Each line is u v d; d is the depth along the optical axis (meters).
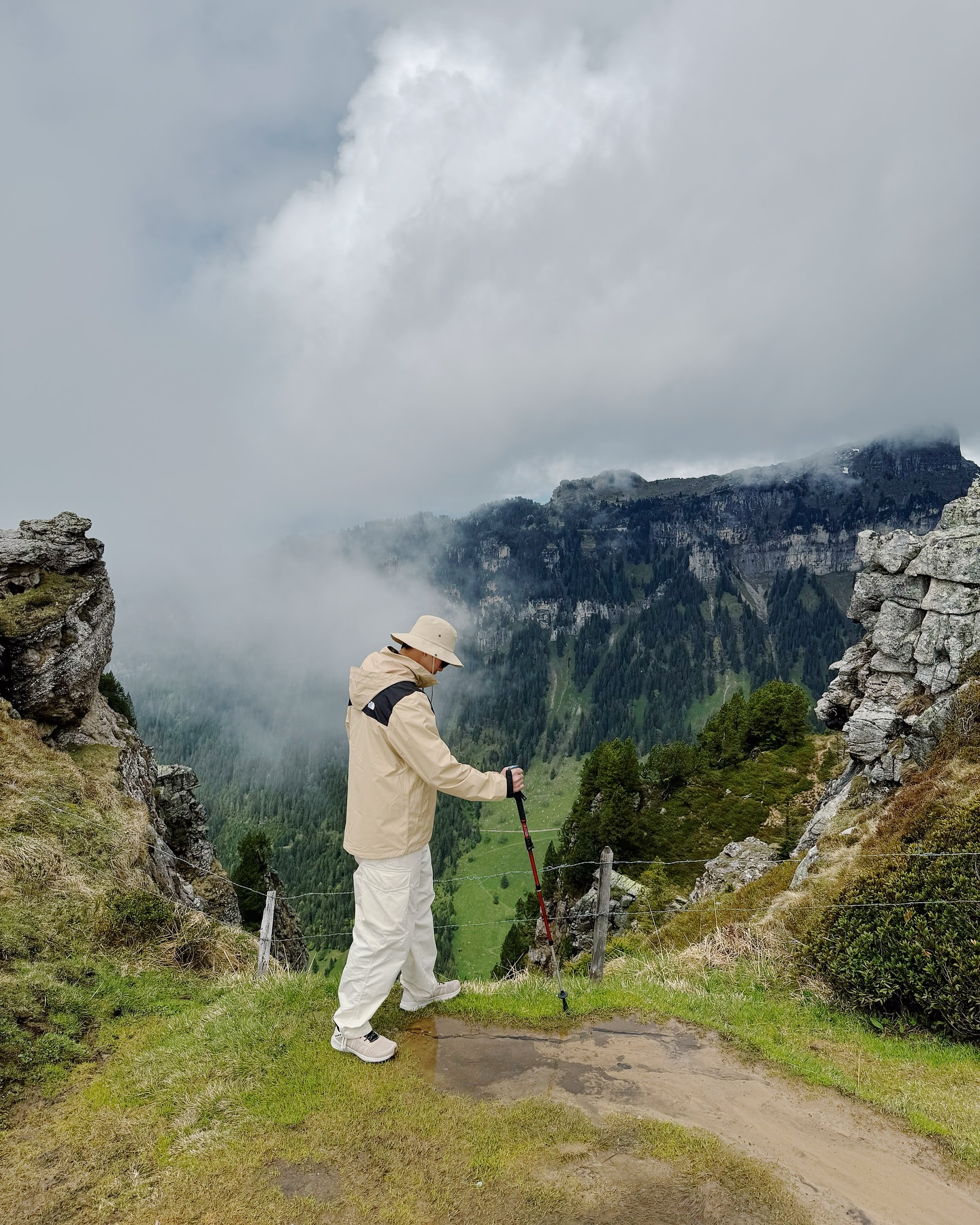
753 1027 7.21
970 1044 7.44
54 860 10.19
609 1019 6.55
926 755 19.25
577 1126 4.75
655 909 36.28
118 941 8.77
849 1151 4.84
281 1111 4.86
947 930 7.96
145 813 13.94
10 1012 6.43
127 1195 4.22
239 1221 3.94
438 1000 6.44
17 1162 4.62
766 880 23.11
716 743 67.50
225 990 7.82
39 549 18.08
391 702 5.28
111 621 20.02
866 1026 8.02
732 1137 4.86
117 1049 6.31
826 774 50.84
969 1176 4.66
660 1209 4.05
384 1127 4.70
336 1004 6.37
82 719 17.89
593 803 62.78
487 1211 3.99
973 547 22.00
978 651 20.92
